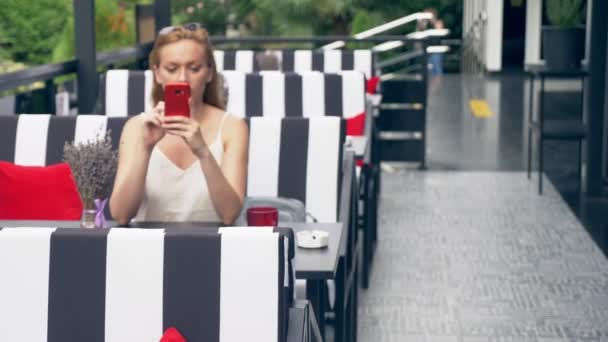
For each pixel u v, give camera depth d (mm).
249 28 23859
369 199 7184
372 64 10195
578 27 9656
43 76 7465
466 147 12711
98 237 2809
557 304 6375
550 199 9594
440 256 7559
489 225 8555
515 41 27281
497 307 6324
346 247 5141
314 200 5504
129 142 4078
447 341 5707
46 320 2848
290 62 10250
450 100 18094
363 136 7273
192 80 4055
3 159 5422
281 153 5527
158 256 2797
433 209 9195
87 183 3824
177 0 23672
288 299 2951
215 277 2789
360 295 6605
